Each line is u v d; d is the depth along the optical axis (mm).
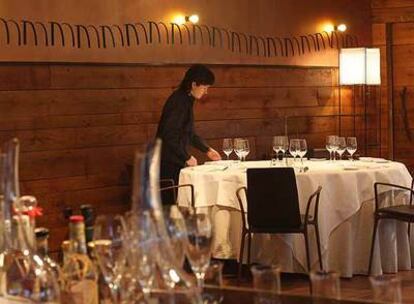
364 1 10047
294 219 6023
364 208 6457
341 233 6355
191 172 6520
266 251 6414
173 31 7988
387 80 9992
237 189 6090
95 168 7355
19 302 2307
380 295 1912
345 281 6367
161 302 2109
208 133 8344
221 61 8469
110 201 7480
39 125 6949
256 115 8836
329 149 7078
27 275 2328
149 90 7781
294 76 9266
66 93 7129
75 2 7172
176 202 6762
